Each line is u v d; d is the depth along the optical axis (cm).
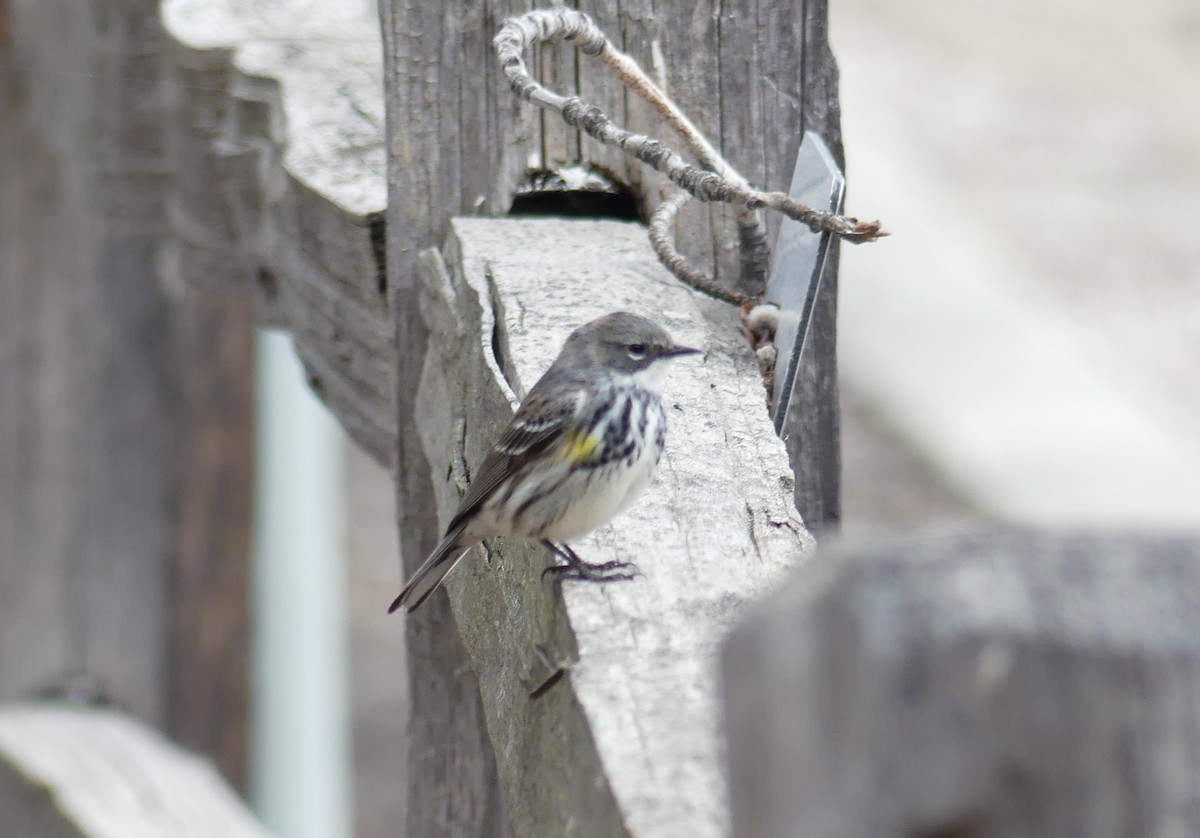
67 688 1200
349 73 995
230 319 1203
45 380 1176
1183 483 2152
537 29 770
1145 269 2838
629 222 843
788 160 825
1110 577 251
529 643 548
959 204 3114
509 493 627
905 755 251
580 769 438
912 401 2452
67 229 1162
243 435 1228
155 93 1089
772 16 815
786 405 697
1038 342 2580
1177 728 243
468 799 824
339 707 1386
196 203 1061
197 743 1241
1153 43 3981
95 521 1192
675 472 616
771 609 270
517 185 828
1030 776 248
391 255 822
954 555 257
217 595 1234
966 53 3944
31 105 1170
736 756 282
